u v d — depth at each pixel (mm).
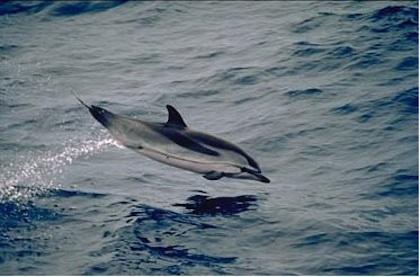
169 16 74062
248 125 48062
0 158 43562
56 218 35656
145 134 33000
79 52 65500
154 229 34312
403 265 30984
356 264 31250
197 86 55969
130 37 69125
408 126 45188
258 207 36625
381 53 56750
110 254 32094
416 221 34688
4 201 37312
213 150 33531
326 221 34844
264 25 68625
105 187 39562
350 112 48031
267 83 54906
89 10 76375
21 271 30969
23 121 49969
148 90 55969
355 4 69000
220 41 66000
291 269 31016
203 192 38875
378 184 38719
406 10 64500
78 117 50688
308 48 60062
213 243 33125
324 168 41344
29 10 76625
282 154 43625
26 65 62125
